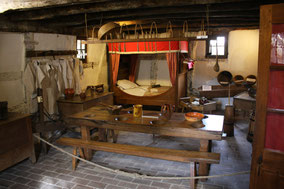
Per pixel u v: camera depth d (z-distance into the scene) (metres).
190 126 3.52
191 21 6.07
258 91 2.07
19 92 4.79
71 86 5.97
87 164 4.11
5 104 3.73
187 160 3.29
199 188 3.36
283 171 2.09
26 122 4.02
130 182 3.54
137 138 5.36
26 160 4.32
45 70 5.25
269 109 2.07
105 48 7.79
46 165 4.12
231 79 7.69
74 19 4.89
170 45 6.38
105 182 3.55
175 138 5.35
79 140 4.07
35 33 4.99
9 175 3.80
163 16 4.87
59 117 5.61
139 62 8.87
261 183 2.20
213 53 7.95
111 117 4.05
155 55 8.61
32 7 3.45
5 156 3.68
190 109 6.74
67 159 4.34
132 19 5.06
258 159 2.17
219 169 3.90
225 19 5.58
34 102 5.08
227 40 7.71
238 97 6.54
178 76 6.91
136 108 4.01
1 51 4.36
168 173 3.79
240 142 5.10
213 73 8.05
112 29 4.18
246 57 7.61
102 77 7.75
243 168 3.93
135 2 3.54
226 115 5.40
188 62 7.13
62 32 5.73
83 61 6.79
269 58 1.98
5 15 4.23
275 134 2.09
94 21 5.50
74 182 3.57
